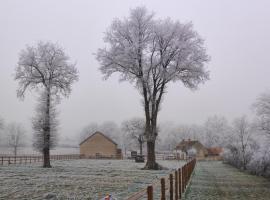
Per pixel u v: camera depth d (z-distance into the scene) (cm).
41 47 5103
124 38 4456
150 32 4353
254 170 4019
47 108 4988
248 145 6091
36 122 4906
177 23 4384
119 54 4369
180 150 12631
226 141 7200
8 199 1817
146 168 4378
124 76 4472
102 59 4447
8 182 2697
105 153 10238
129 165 5581
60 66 5125
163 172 3878
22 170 4125
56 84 5134
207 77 4472
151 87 4381
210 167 5950
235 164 5944
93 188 2314
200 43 4488
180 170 1845
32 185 2489
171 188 1401
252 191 2316
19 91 5056
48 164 4859
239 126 6519
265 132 5659
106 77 4503
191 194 2041
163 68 4281
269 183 2922
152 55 4366
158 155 11269
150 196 892
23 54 5050
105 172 3853
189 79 4456
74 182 2716
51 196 1902
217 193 2155
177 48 4325
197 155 12156
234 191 2291
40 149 4978
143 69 4334
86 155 10056
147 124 4406
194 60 4397
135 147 12244
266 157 3566
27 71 5062
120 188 2317
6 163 5906
